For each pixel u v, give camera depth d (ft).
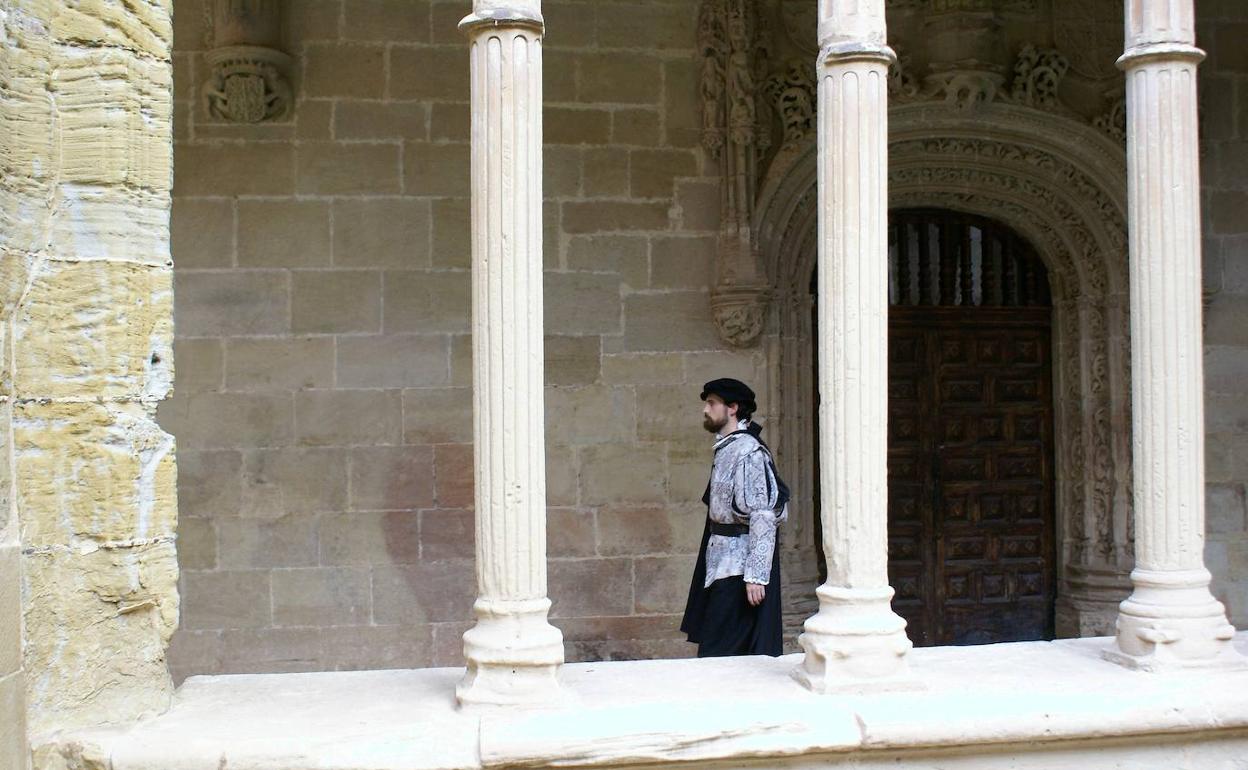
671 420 28.81
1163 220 16.70
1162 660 16.19
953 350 32.07
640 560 28.63
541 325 14.93
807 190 29.30
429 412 28.04
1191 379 16.66
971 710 14.69
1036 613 32.17
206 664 27.20
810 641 15.74
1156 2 16.83
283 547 27.50
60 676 14.14
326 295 27.76
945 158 30.14
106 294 14.49
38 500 14.11
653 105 28.94
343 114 27.86
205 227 27.40
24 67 14.06
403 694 15.60
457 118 28.30
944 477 31.91
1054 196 30.86
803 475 29.58
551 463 28.35
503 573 14.82
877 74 15.83
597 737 13.83
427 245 28.14
